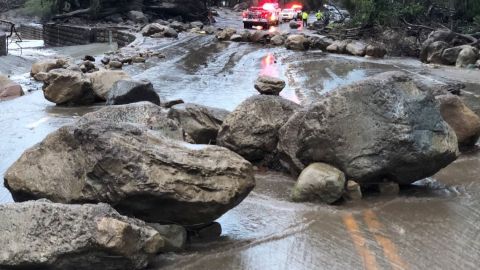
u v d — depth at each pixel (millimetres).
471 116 10102
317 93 16797
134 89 13344
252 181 6191
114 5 47000
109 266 5117
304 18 50875
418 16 32531
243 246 6039
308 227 6602
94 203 5820
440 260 5711
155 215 5832
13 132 11695
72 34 43406
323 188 7398
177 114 10000
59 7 47688
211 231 6293
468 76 21312
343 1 37938
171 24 43281
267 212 7113
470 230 6547
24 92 17391
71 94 14523
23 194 6309
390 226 6633
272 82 14680
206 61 25344
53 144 6324
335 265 5586
